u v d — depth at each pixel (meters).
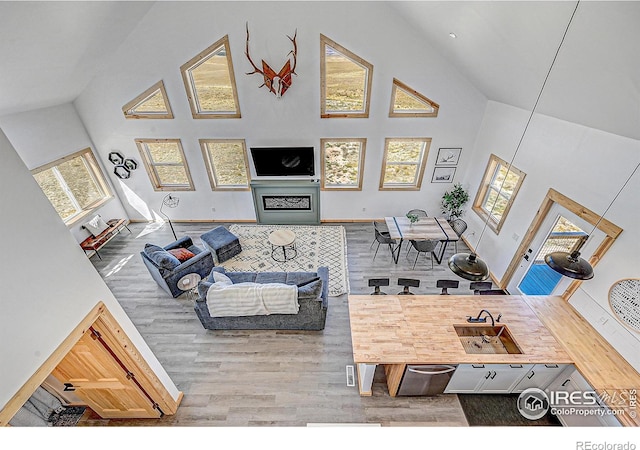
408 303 4.01
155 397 3.42
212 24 5.23
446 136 6.27
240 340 4.58
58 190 5.88
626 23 2.04
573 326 3.71
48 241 2.18
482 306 3.97
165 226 7.44
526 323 3.74
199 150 6.56
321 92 5.82
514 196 5.09
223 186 7.14
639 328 3.17
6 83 4.13
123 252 6.52
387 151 6.51
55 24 3.68
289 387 3.96
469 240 6.62
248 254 6.39
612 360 3.33
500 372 3.48
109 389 3.24
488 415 3.69
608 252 3.48
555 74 3.23
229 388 3.96
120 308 2.94
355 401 3.81
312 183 6.78
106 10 4.16
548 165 4.35
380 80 5.68
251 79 5.72
